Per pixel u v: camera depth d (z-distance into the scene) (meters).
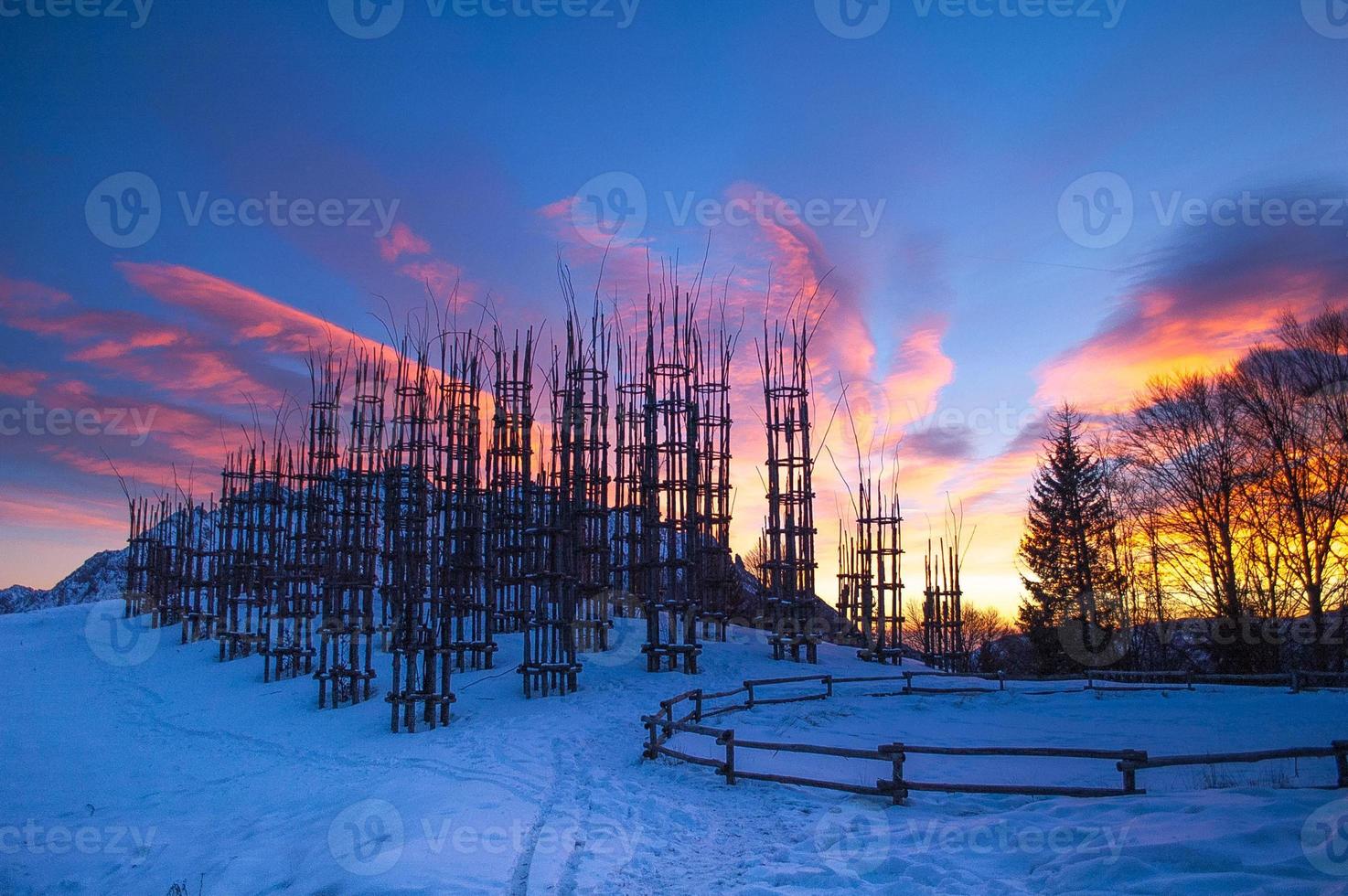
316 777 15.16
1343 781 10.30
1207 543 39.62
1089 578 49.16
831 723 18.30
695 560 25.70
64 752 19.00
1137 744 15.55
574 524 22.69
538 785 13.25
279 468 29.56
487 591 23.50
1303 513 36.59
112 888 10.95
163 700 23.77
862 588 29.56
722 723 17.94
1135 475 44.00
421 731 17.62
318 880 9.59
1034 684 25.00
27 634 34.44
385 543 24.12
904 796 11.32
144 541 36.28
